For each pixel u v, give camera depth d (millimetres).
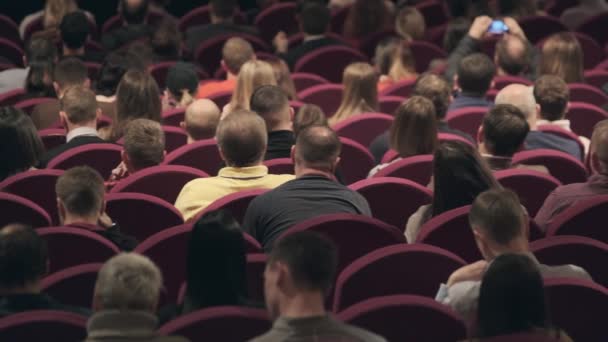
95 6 18859
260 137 8484
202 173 8805
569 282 6242
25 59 14438
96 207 7609
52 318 5762
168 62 14180
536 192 8602
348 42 16297
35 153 9375
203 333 5750
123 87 10906
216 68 15789
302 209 7770
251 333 5793
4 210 7992
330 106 12734
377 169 9430
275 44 16547
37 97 12766
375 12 16469
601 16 16312
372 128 11031
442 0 18109
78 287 6660
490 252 6484
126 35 15734
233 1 16562
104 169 9539
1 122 9219
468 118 11219
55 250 7168
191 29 16516
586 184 8320
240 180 8500
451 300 6402
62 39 14469
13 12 19141
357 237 7312
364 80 11758
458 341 5957
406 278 6801
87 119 10039
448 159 7637
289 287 5301
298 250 5285
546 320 5570
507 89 10445
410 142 9297
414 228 7980
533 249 6992
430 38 16438
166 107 12547
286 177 8625
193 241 6039
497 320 5512
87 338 5418
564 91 10719
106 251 7246
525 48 13492
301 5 16766
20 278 6070
